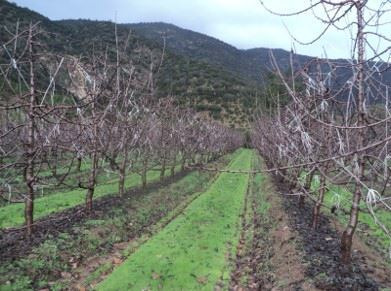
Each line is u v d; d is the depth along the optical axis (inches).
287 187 986.1
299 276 411.8
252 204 967.6
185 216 784.9
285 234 571.2
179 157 1854.1
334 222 674.8
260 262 525.7
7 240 508.7
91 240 565.3
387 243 620.7
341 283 375.2
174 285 447.8
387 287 375.6
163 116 1072.8
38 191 894.4
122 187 848.9
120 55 627.2
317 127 461.4
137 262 510.6
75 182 1054.4
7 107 364.8
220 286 457.4
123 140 754.2
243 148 3828.7
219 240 626.2
